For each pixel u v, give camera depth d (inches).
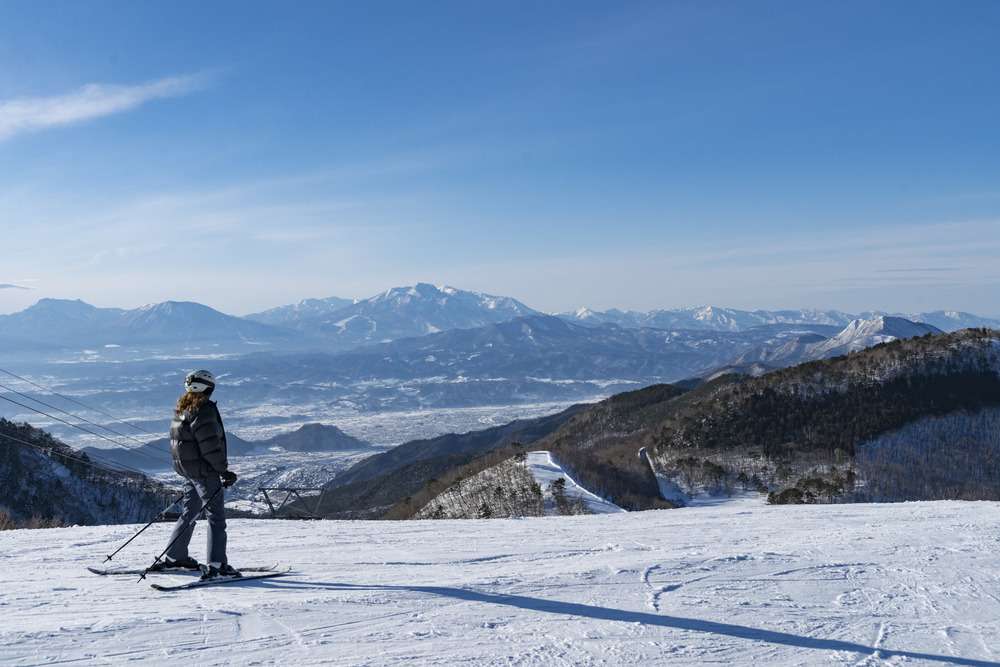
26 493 2273.6
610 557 318.0
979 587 264.7
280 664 163.6
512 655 176.1
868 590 257.6
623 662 175.3
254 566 289.3
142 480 2773.1
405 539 384.2
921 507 567.2
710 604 230.8
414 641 183.5
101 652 167.3
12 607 210.5
